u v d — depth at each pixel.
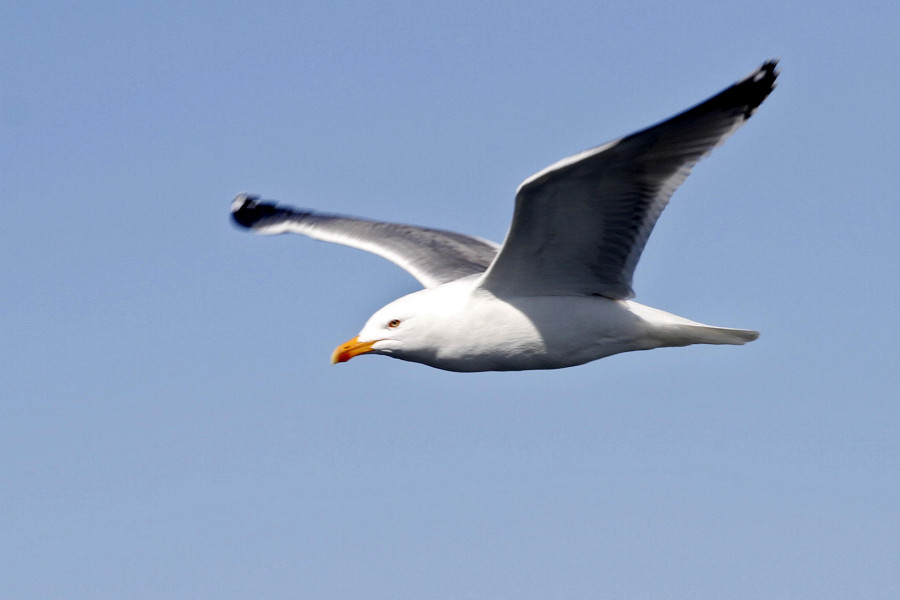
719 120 10.91
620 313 12.49
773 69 10.63
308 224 17.27
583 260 12.12
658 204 11.42
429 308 12.75
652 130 10.62
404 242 16.14
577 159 10.67
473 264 15.38
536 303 12.46
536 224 11.65
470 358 12.77
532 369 12.92
